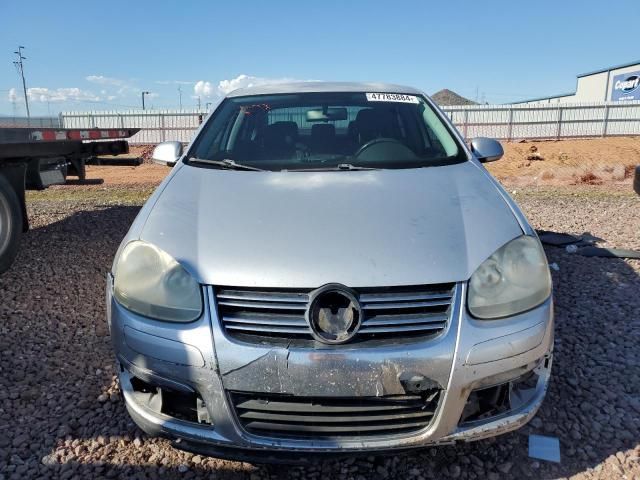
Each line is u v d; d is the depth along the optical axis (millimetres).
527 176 15922
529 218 7293
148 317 2111
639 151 24531
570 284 4418
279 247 2113
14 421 2656
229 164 2992
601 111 32875
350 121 3436
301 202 2418
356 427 1985
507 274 2113
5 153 4660
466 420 2068
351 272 2002
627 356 3209
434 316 1995
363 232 2178
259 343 1966
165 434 2139
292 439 1991
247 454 2041
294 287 1983
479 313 2025
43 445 2480
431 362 1931
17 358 3289
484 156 3322
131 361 2148
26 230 5375
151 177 16016
